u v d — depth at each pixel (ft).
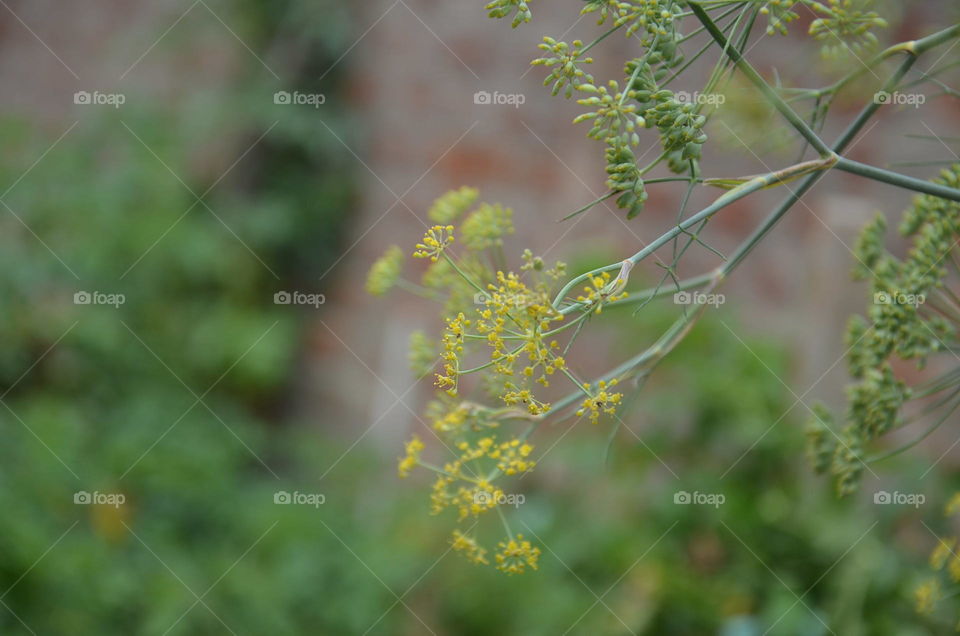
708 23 4.28
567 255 12.09
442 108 13.47
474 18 13.28
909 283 5.32
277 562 11.15
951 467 9.19
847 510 8.93
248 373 13.69
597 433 10.90
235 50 15.34
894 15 5.77
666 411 10.38
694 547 9.55
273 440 13.67
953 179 5.21
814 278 10.06
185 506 11.71
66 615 9.68
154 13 15.88
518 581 10.05
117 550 10.73
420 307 13.66
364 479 12.81
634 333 10.85
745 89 5.31
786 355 10.41
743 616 8.73
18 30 16.38
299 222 14.64
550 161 12.57
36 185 14.43
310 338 14.42
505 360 4.11
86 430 12.01
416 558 10.92
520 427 10.18
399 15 14.08
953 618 7.43
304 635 10.48
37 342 12.96
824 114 5.16
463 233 5.76
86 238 13.91
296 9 14.89
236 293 14.40
